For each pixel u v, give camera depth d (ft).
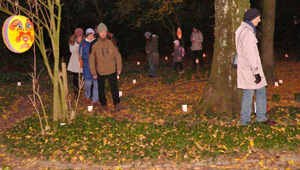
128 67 70.74
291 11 85.92
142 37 92.48
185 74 47.98
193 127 22.06
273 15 39.63
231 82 26.05
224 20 25.54
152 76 49.34
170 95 36.91
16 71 67.15
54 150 19.65
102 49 28.50
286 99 31.17
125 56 90.63
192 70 50.85
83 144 19.97
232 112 26.13
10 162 19.34
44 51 23.59
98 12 81.35
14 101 35.73
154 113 27.71
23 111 31.83
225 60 25.99
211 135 20.16
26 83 53.11
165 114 27.30
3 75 57.88
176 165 17.62
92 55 28.68
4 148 21.33
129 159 18.31
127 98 34.24
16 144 21.09
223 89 26.35
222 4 25.48
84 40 30.99
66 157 18.97
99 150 19.22
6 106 32.99
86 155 18.78
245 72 20.98
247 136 19.65
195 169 17.21
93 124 23.59
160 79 46.52
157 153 18.58
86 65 31.09
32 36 20.27
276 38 92.22
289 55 77.15
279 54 80.28
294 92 35.29
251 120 24.00
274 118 23.88
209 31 90.63
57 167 18.33
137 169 17.56
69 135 21.20
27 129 23.35
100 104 31.99
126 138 20.68
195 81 43.27
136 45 92.99
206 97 27.12
